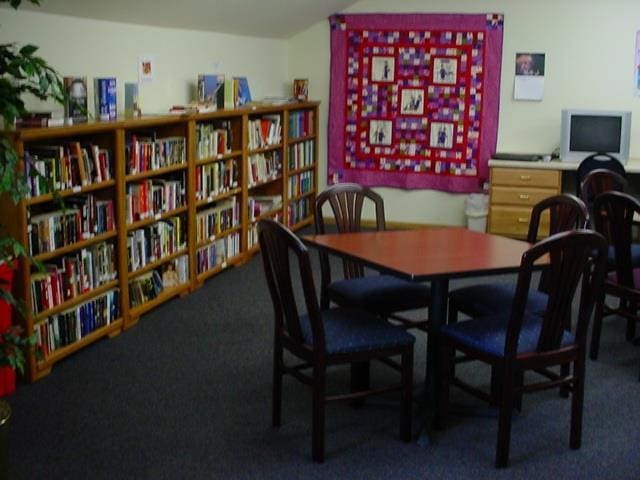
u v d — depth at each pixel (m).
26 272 3.51
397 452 3.06
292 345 3.06
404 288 3.62
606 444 3.14
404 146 7.20
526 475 2.90
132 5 4.65
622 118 6.36
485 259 3.16
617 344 4.30
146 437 3.14
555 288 2.81
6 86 2.88
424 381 3.64
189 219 5.02
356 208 4.02
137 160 4.40
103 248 4.18
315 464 2.95
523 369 2.91
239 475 2.86
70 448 3.04
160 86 5.43
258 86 6.93
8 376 3.51
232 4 5.54
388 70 7.11
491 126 6.98
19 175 2.94
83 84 4.20
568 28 6.70
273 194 6.52
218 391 3.60
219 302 4.96
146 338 4.29
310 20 7.07
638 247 4.55
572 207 3.67
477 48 6.87
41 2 4.02
